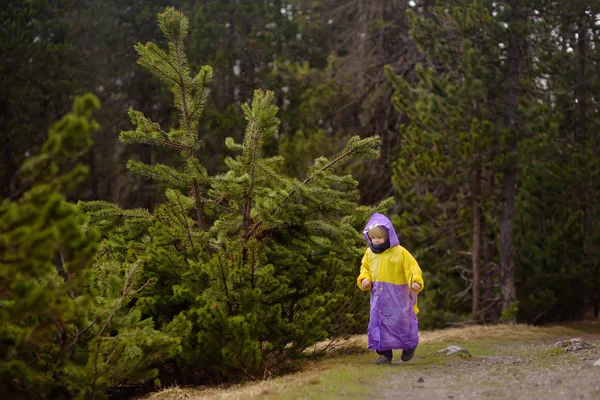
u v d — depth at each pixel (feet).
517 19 58.70
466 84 55.06
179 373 25.31
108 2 86.43
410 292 26.30
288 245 27.20
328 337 29.48
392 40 78.95
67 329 19.29
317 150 69.10
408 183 58.70
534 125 56.08
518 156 54.70
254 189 26.94
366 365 25.76
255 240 25.80
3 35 79.46
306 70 77.00
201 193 28.99
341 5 83.41
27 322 18.74
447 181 56.95
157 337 19.53
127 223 26.76
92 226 26.07
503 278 57.67
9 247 13.56
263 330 24.45
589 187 61.77
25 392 18.81
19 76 79.82
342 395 18.99
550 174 61.00
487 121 53.88
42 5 84.64
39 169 13.97
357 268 29.58
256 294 24.21
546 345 39.27
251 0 83.66
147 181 83.10
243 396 19.84
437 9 60.13
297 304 27.66
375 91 74.64
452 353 29.19
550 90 61.31
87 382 19.11
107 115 82.94
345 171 68.69
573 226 61.98
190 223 26.96
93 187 82.84
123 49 84.53
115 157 83.05
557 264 62.69
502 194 58.23
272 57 81.20
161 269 24.81
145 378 19.95
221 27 81.51
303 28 82.79
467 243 61.87
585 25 63.41
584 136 65.57
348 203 27.20
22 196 13.94
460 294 60.85
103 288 22.22
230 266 24.76
